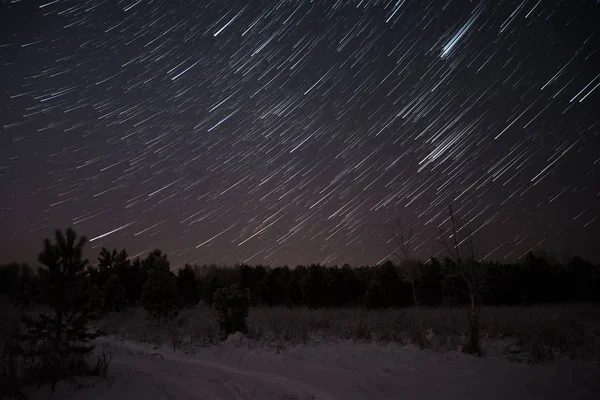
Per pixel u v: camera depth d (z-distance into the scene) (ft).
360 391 22.20
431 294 94.02
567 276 102.37
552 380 24.94
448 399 21.15
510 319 48.47
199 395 19.89
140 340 36.06
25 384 19.10
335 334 42.96
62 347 20.66
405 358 31.22
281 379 23.99
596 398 21.61
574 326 41.22
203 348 33.83
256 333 41.19
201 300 114.52
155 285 55.77
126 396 18.70
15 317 31.83
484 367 28.37
